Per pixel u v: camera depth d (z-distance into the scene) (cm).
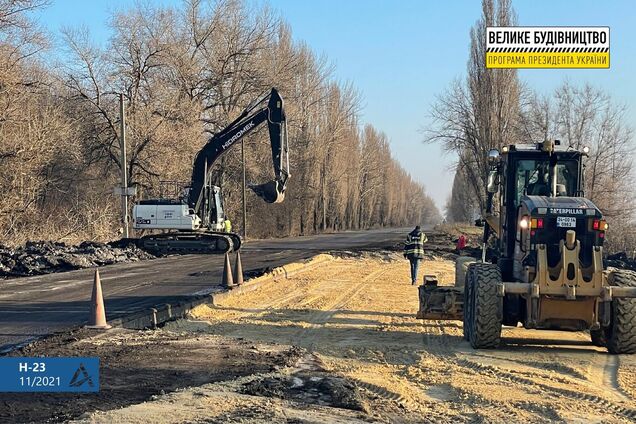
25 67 3791
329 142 7238
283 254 3134
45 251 2464
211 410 656
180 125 4334
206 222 3067
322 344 1071
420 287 1216
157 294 1564
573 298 962
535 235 1005
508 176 1176
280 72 5459
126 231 3297
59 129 3634
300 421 629
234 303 1541
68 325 1138
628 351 1004
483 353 1010
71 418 628
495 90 4791
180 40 4791
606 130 4719
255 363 895
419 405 729
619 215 4528
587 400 747
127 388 749
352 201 9269
